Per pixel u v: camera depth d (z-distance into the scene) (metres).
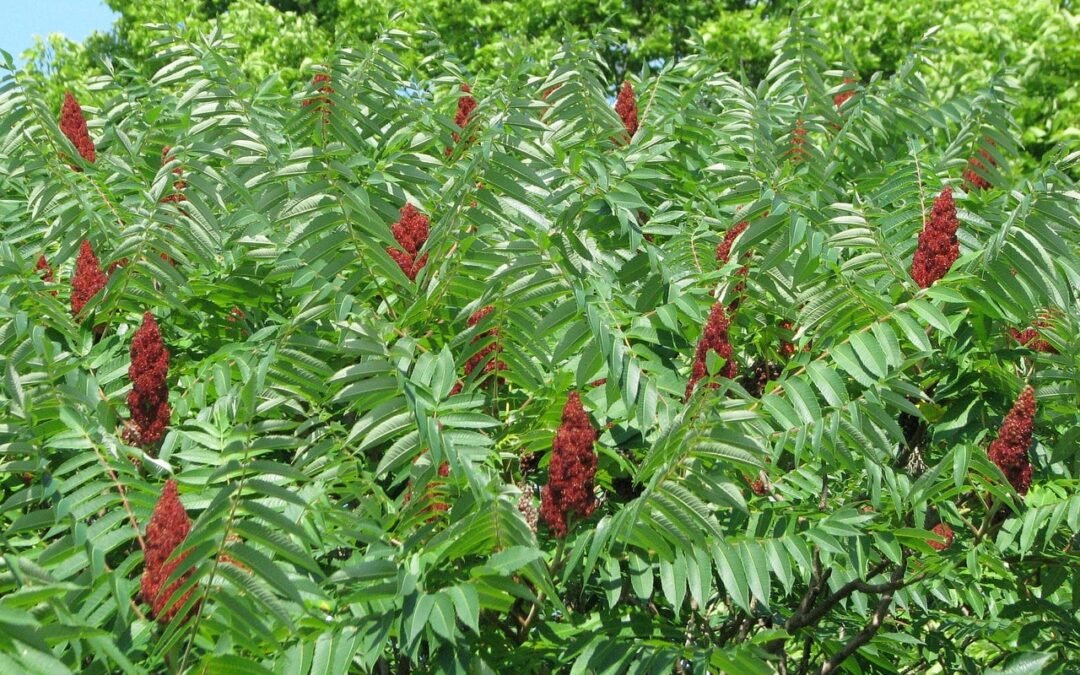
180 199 6.31
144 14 24.39
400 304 5.62
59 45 23.84
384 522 4.75
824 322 5.10
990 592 6.14
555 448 4.52
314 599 4.43
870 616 6.52
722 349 4.84
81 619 4.04
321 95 6.08
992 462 4.92
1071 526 5.05
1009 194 6.32
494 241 5.47
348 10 24.81
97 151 8.02
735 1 27.31
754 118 7.13
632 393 4.75
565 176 5.44
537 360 5.45
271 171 6.11
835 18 22.55
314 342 4.99
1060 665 5.64
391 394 4.67
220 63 7.10
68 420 4.59
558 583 5.04
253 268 5.98
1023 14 19.41
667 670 4.43
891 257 5.30
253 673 4.10
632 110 7.55
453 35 24.89
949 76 17.33
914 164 6.89
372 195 5.98
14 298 5.58
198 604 4.12
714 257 6.05
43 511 4.39
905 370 5.71
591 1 25.11
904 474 5.58
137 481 4.52
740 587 4.59
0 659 3.33
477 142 6.27
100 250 6.19
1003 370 5.64
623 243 5.70
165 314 6.03
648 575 4.84
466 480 4.62
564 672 5.11
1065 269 5.32
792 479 5.40
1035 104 17.91
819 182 6.61
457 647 4.41
